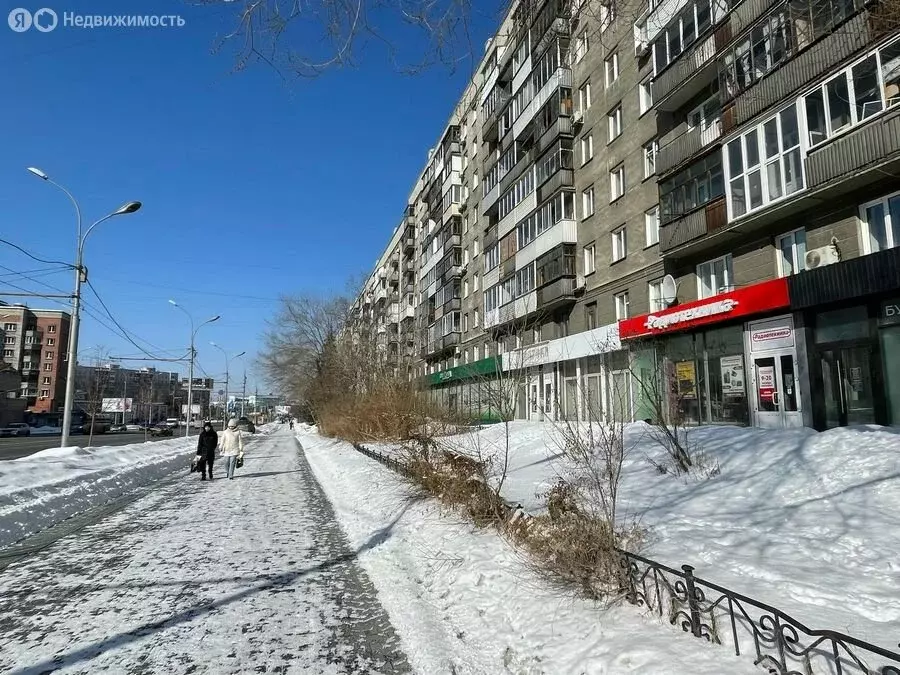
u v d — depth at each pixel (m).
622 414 7.21
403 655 3.76
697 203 15.76
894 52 10.13
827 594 3.53
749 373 13.95
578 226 22.77
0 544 7.18
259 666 3.59
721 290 15.60
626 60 19.97
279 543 7.07
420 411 16.20
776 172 12.69
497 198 30.23
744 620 3.18
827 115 11.43
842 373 11.81
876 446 6.50
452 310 37.75
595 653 3.18
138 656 3.75
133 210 18.80
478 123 35.72
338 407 28.06
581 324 22.23
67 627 4.26
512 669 3.40
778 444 7.73
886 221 11.03
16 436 51.03
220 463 21.19
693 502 6.19
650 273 18.30
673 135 17.67
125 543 7.19
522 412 24.89
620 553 3.92
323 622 4.35
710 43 15.11
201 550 6.72
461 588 4.80
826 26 11.52
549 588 4.26
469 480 6.95
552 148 23.66
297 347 41.84
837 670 2.51
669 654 2.96
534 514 5.93
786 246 13.52
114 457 16.05
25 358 79.56
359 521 8.35
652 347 17.02
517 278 27.23
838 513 5.06
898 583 3.63
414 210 52.78
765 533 4.86
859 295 10.95
